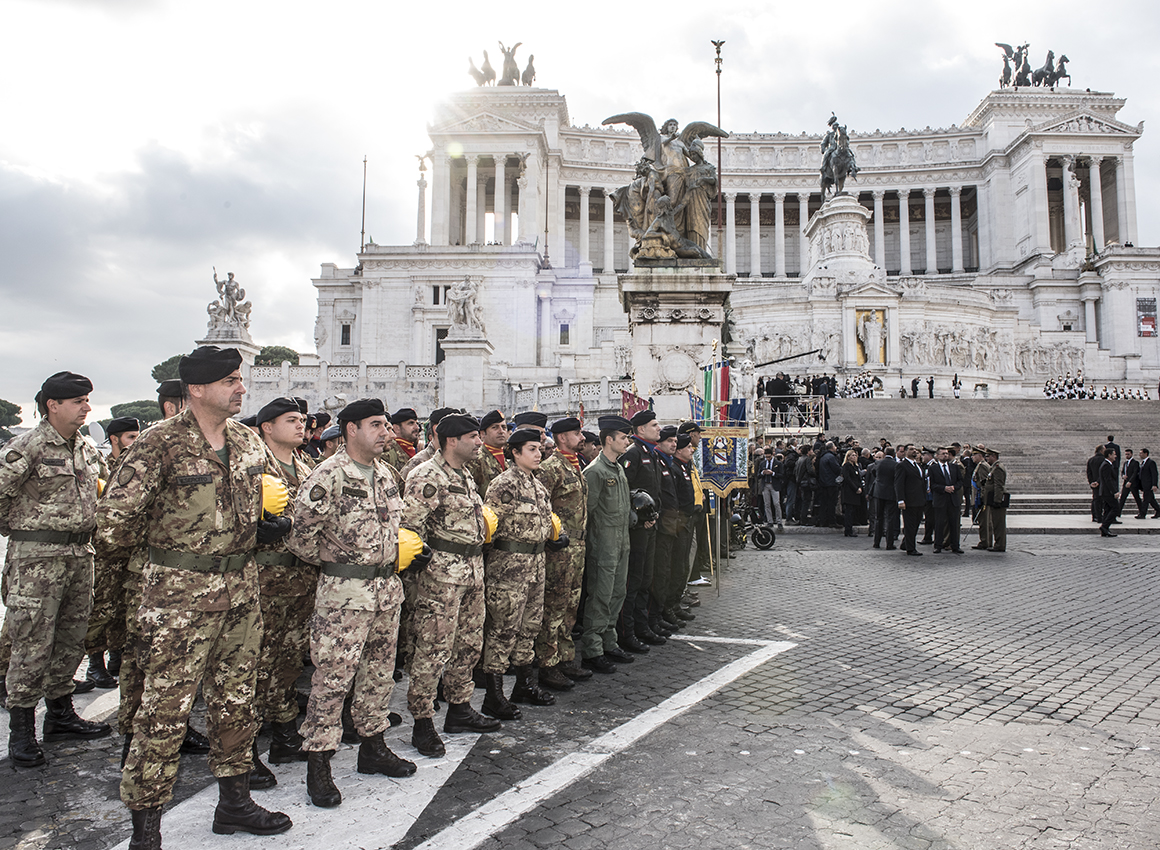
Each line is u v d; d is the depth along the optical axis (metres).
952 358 53.94
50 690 6.07
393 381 36.94
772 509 20.42
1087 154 80.00
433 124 80.06
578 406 29.64
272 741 5.83
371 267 65.19
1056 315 70.25
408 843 4.43
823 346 52.50
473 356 33.88
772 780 5.21
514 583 6.51
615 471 7.92
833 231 56.78
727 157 85.44
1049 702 6.81
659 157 16.02
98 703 7.13
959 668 7.87
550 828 4.58
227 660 4.62
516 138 77.62
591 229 91.25
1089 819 4.66
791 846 4.35
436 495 5.76
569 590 7.27
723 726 6.21
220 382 4.57
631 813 4.75
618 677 7.61
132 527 4.46
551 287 64.94
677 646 8.77
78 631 6.16
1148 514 22.75
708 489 12.04
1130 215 79.31
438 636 5.74
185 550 4.46
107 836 4.59
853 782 5.18
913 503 16.16
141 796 4.20
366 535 5.06
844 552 16.62
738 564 14.90
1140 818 4.67
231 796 4.59
